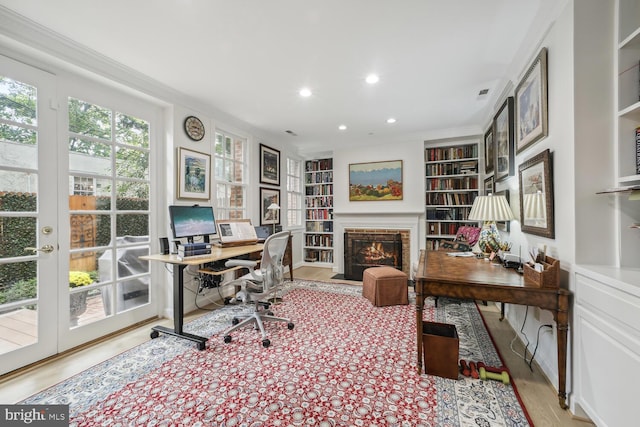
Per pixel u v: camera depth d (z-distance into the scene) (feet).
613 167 4.86
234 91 9.57
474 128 13.83
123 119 8.68
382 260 15.23
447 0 5.44
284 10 5.68
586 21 4.93
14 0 5.32
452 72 8.32
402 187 15.57
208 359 6.88
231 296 11.80
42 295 6.81
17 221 6.45
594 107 4.93
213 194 11.35
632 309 3.73
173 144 9.72
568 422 4.84
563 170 5.43
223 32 6.39
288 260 14.69
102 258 8.16
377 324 9.00
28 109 6.60
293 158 17.83
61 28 6.20
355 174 16.63
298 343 7.72
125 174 8.75
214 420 4.86
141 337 8.17
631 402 3.75
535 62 6.55
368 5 5.56
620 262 4.80
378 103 10.73
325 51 7.20
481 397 5.49
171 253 8.88
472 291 5.78
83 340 7.61
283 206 16.52
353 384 5.88
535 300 5.32
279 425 4.75
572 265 5.12
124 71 7.98
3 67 6.18
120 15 5.78
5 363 6.17
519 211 7.95
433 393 5.59
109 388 5.75
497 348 7.50
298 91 9.59
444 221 15.30
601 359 4.33
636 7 4.67
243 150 13.52
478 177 14.76
